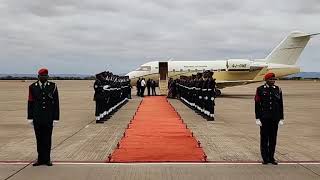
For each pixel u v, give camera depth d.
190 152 11.64
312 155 11.47
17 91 67.69
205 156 10.87
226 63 49.59
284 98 46.78
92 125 18.86
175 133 15.62
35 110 9.70
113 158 10.73
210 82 21.41
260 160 10.62
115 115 23.80
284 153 11.80
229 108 30.31
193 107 28.30
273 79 10.20
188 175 8.78
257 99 10.19
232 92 65.31
